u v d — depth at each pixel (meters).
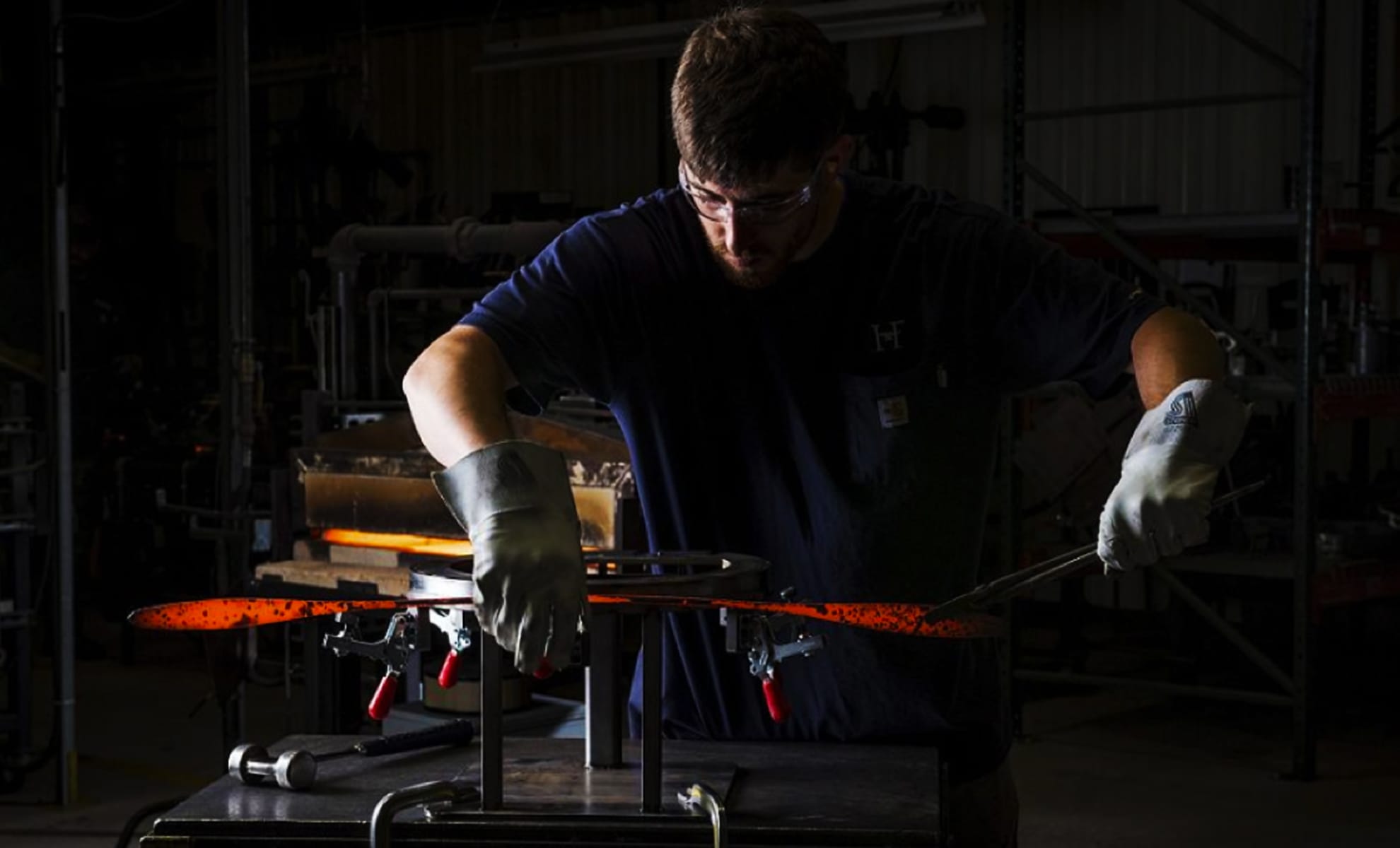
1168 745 5.43
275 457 7.09
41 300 8.84
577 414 5.08
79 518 8.70
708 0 8.46
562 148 9.38
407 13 9.70
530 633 1.26
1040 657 6.84
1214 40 7.46
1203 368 1.58
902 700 1.76
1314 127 4.86
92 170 10.28
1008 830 1.88
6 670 5.13
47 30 4.75
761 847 1.40
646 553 1.73
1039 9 7.92
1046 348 1.72
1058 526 5.84
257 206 10.31
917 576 1.77
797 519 1.76
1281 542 5.39
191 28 10.20
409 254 5.54
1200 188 7.54
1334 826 4.47
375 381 5.34
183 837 1.45
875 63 8.41
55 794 4.90
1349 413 5.02
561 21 9.33
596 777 1.59
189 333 10.45
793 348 1.72
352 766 1.68
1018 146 5.59
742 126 1.46
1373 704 6.02
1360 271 6.15
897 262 1.72
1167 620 6.25
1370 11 6.82
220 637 3.88
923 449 1.74
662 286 1.72
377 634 4.04
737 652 1.51
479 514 1.30
